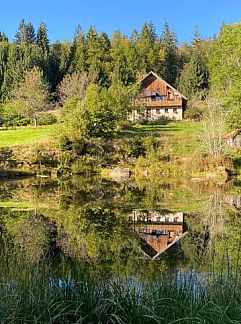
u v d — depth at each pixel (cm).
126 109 4525
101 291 510
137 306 476
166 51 8688
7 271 528
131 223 1500
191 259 932
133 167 3578
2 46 8269
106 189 2658
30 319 446
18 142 4194
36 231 1295
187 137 3988
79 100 4619
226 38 4550
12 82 7519
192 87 6912
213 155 3297
